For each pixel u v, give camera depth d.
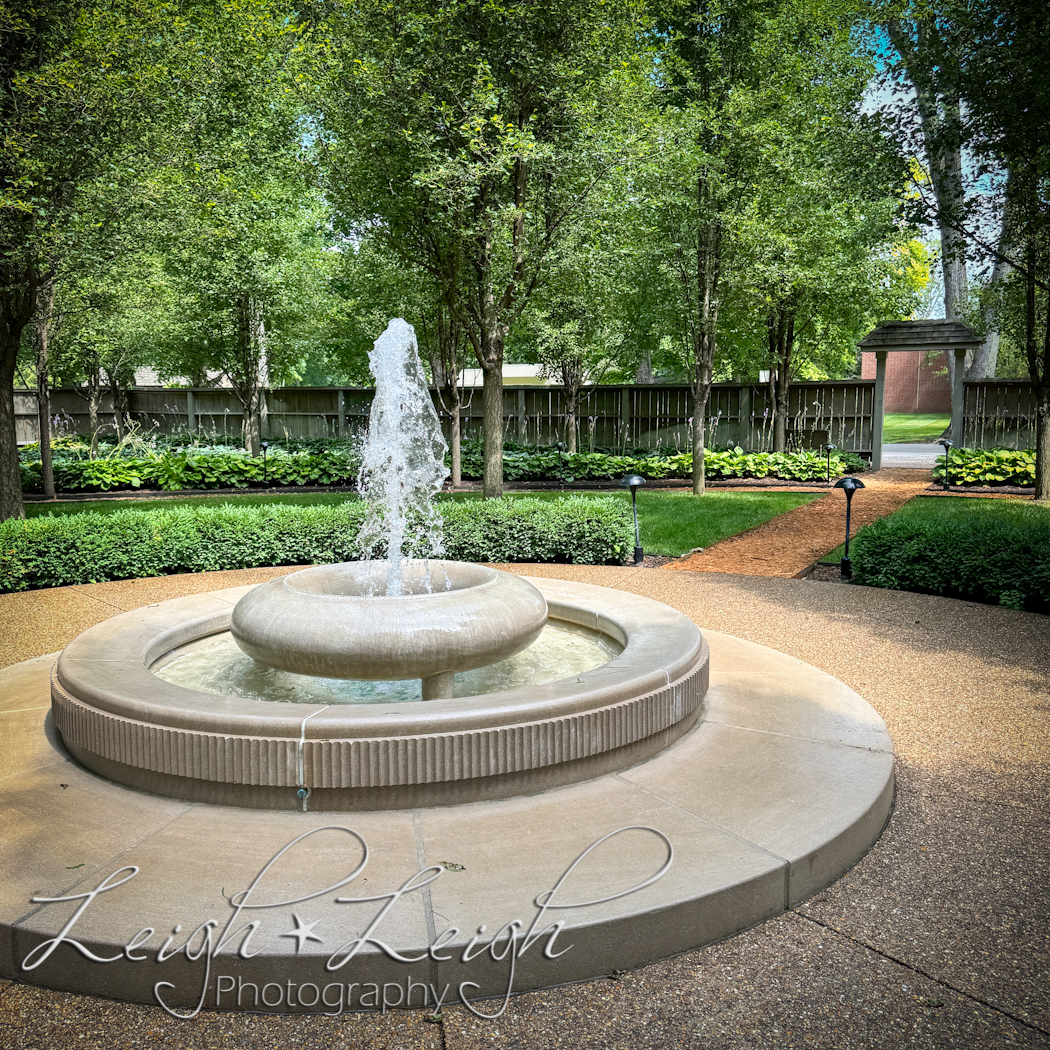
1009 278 13.59
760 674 5.20
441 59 9.77
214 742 3.23
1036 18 8.87
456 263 10.91
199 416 23.39
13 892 2.70
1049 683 5.34
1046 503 13.06
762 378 28.58
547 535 9.68
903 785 3.92
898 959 2.64
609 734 3.55
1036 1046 2.27
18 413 25.08
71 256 9.99
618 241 12.77
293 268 18.19
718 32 14.22
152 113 9.85
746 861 2.89
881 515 12.39
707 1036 2.32
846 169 11.94
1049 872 3.14
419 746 3.19
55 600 7.85
